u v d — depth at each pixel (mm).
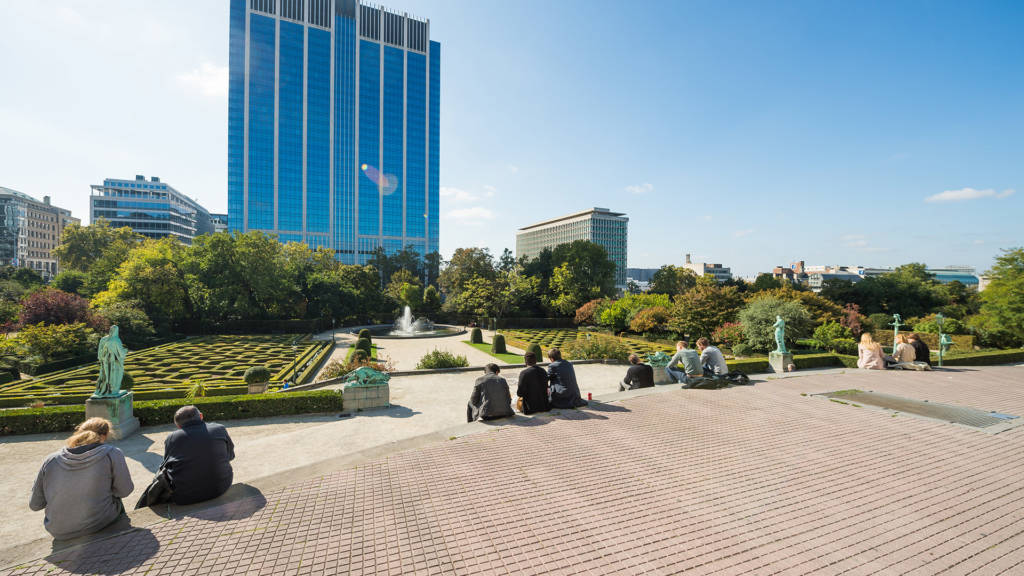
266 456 9398
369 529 4453
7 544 6254
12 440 11172
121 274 43062
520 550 4055
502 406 8383
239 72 102812
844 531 4414
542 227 185000
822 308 34438
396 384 18453
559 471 5988
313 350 33375
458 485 5531
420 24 123250
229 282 47188
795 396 10477
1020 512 4828
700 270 181250
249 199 103250
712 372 11883
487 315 61125
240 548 4094
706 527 4496
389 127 118562
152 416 12102
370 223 116000
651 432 7672
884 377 13203
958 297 59312
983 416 8758
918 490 5406
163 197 130500
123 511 4797
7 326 30750
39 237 115688
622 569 3742
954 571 3717
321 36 110812
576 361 24812
